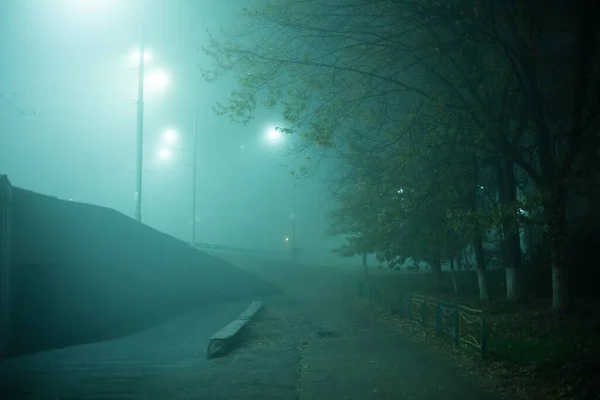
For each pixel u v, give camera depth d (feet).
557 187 40.81
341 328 57.98
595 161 38.19
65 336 59.98
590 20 42.75
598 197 44.55
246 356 42.06
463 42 43.14
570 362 31.68
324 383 31.91
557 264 49.03
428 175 49.08
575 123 43.57
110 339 59.77
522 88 45.29
